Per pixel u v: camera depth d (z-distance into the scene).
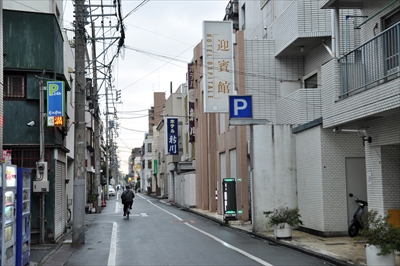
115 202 51.75
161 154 66.75
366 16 13.78
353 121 13.20
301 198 17.66
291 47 20.97
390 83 10.84
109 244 15.42
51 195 15.76
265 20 26.05
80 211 15.62
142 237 17.11
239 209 22.38
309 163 16.88
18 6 19.92
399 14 12.41
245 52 22.70
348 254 11.94
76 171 15.88
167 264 11.37
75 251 14.03
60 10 23.03
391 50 11.62
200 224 22.50
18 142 15.49
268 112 22.36
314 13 19.42
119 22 18.95
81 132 16.16
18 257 10.03
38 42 15.82
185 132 45.78
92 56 32.16
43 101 15.52
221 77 23.16
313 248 13.14
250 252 13.11
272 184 18.33
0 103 10.97
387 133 12.49
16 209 10.09
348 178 15.79
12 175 9.51
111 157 80.19
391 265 9.61
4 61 15.43
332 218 15.59
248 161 22.44
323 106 14.61
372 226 10.45
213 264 11.26
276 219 15.24
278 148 18.53
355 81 13.21
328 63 14.27
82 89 16.34
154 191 82.88
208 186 31.52
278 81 22.56
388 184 12.84
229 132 25.08
